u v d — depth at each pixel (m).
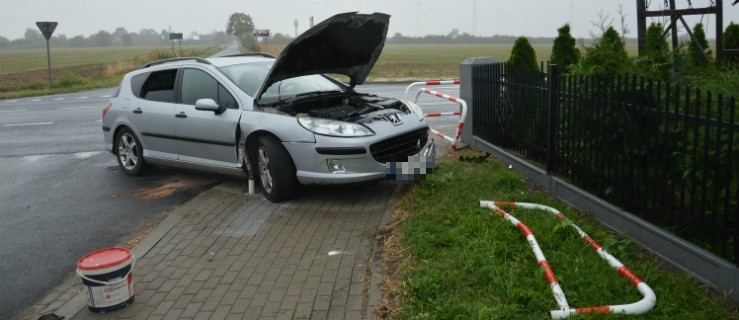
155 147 8.55
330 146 6.67
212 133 7.68
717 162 4.31
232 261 5.38
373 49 8.16
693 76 6.17
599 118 5.87
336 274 4.97
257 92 7.38
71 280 5.32
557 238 5.05
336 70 8.21
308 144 6.75
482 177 7.34
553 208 5.87
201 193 7.75
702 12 8.24
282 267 5.18
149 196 7.98
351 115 7.00
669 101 4.99
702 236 4.57
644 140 5.21
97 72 42.06
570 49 10.90
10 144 12.61
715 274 4.22
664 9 8.66
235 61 8.21
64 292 5.06
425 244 5.19
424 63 48.34
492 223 5.43
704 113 4.80
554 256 4.74
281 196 7.05
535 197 6.37
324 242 5.73
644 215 5.23
